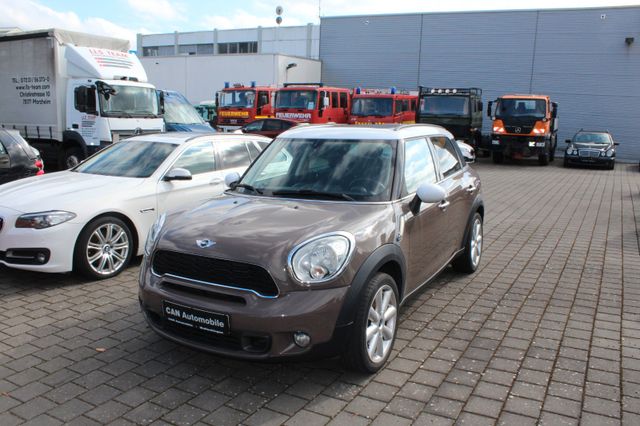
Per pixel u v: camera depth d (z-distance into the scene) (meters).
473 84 30.44
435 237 4.77
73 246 5.40
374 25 32.28
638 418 3.21
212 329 3.38
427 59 31.27
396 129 4.83
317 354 3.35
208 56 28.30
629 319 4.81
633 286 5.78
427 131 5.35
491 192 13.89
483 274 6.16
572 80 28.25
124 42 14.84
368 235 3.64
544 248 7.52
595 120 28.08
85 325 4.53
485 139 24.05
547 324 4.67
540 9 28.34
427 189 4.13
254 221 3.74
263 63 27.16
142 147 6.88
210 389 3.52
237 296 3.35
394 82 32.28
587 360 3.98
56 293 5.29
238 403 3.35
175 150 6.68
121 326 4.52
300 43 36.84
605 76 27.55
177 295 3.52
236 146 7.46
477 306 5.10
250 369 3.80
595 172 20.53
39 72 13.59
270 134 20.27
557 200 12.57
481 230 6.39
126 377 3.66
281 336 3.26
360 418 3.19
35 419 3.14
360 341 3.50
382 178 4.27
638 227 9.22
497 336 4.40
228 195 4.54
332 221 3.69
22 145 8.09
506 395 3.47
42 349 4.06
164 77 29.78
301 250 3.38
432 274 4.83
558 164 23.72
